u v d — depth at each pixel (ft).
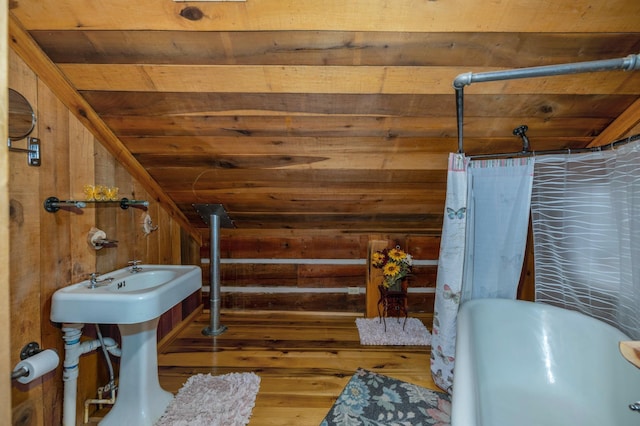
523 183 5.63
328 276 9.72
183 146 6.10
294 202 8.10
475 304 5.62
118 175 5.97
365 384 6.10
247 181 7.27
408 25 3.94
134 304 4.12
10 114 3.81
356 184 7.37
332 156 6.43
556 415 4.63
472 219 6.06
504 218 5.84
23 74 3.98
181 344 7.80
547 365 5.21
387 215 8.69
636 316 4.37
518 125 5.65
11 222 3.84
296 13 3.81
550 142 6.15
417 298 9.71
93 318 4.14
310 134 5.83
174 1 3.67
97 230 5.21
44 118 4.29
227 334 8.39
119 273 5.53
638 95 4.93
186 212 8.56
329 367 6.73
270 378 6.30
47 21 3.85
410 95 4.98
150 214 7.14
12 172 3.84
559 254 5.61
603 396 4.48
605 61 3.64
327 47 4.23
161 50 4.24
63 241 4.62
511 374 5.26
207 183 7.32
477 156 5.86
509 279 5.94
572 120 5.52
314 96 4.99
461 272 5.64
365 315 9.51
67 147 4.70
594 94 4.94
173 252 8.26
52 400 4.45
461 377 3.57
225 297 9.78
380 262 8.73
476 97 5.01
